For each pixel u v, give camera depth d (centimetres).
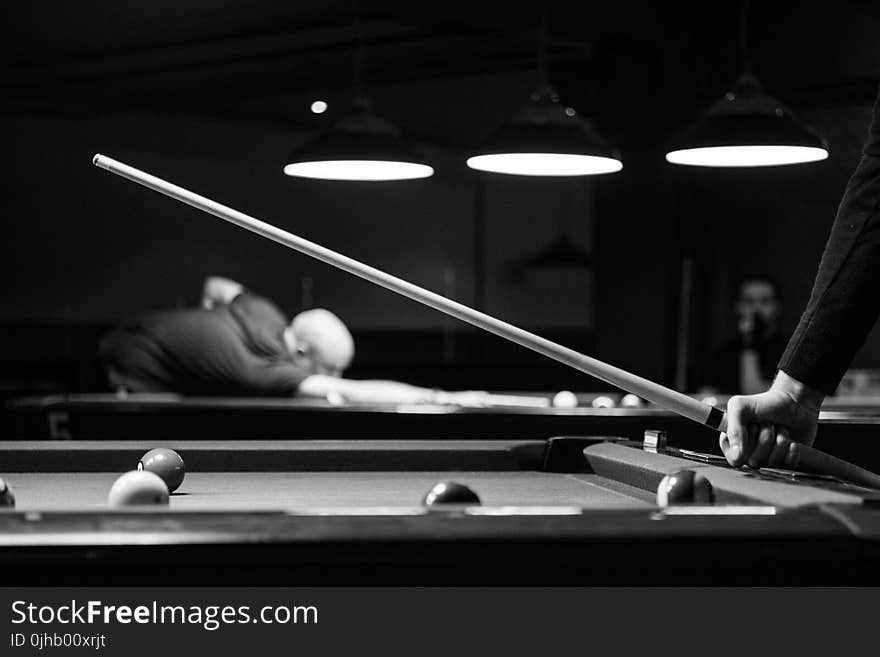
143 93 970
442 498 165
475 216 1176
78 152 1005
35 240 992
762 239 1034
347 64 877
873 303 199
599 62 736
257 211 1083
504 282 1184
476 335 1166
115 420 470
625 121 739
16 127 982
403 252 1146
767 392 204
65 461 256
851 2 698
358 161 438
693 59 731
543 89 446
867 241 198
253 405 461
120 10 725
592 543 151
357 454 262
